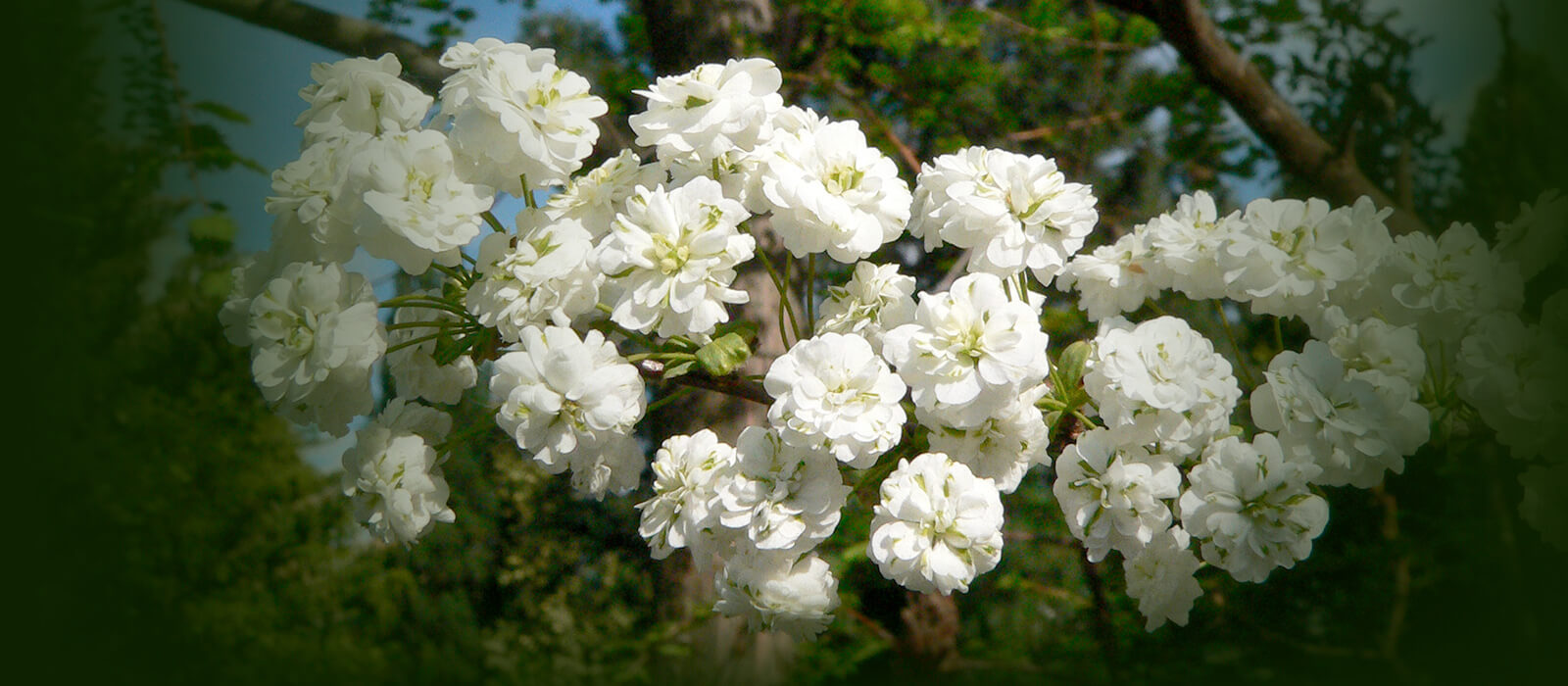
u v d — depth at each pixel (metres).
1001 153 1.51
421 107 1.47
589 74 4.97
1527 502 1.42
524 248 1.42
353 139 1.41
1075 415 1.43
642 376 1.54
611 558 6.98
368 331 1.37
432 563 6.42
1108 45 4.04
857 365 1.32
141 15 3.06
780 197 1.43
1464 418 1.52
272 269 1.43
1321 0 3.72
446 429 1.57
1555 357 1.38
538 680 3.19
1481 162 3.27
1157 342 1.35
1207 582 3.13
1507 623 2.75
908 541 1.28
